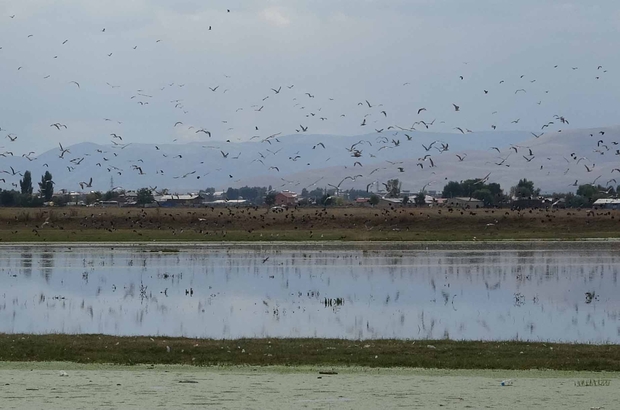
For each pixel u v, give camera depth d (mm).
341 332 42531
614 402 26297
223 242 109625
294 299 55562
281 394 27141
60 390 27625
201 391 27594
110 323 45469
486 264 79688
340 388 28250
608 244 106562
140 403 25688
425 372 31500
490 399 26609
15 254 91500
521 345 36781
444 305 52812
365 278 67938
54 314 48781
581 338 41188
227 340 37750
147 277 68500
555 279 67438
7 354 34125
